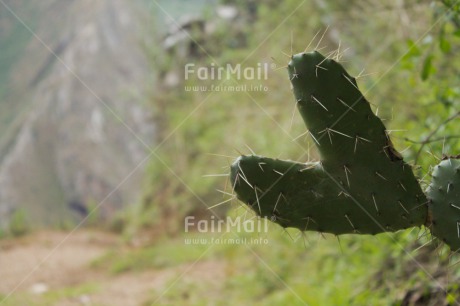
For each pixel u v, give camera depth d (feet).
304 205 10.16
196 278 25.57
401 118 20.18
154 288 25.62
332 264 20.20
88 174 65.67
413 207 10.09
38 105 72.18
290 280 21.50
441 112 15.56
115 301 24.59
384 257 16.56
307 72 9.82
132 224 41.57
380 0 25.17
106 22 70.23
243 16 41.60
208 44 41.52
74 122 68.90
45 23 76.18
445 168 10.09
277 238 23.34
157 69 44.98
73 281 30.50
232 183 10.18
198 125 39.17
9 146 72.02
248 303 21.25
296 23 31.78
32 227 49.75
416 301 14.43
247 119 34.42
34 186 68.64
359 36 26.89
